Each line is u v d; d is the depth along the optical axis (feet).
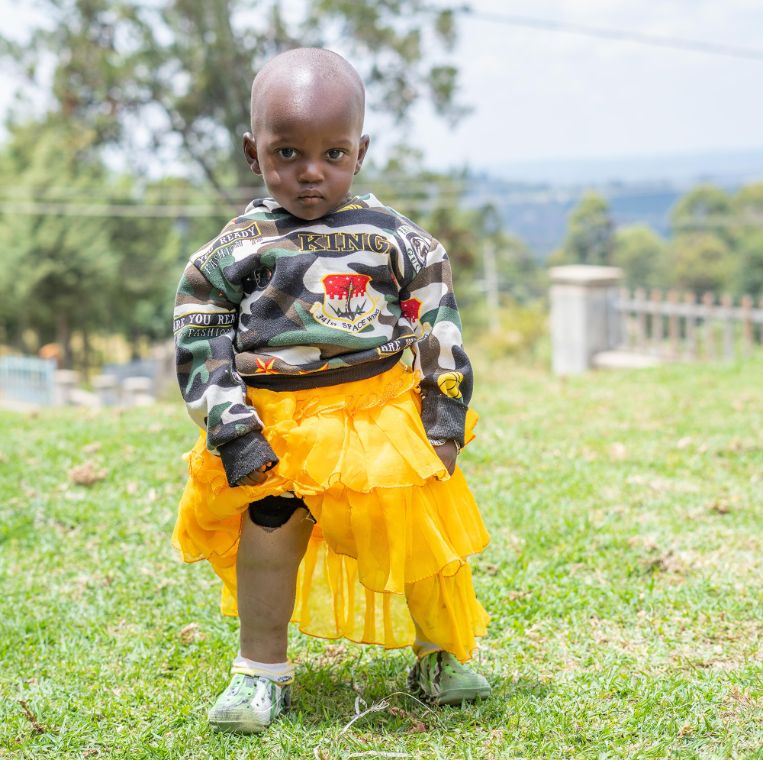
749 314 39.40
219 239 8.36
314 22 76.23
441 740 8.15
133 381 54.44
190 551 8.86
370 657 10.18
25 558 13.60
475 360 81.97
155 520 14.88
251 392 8.23
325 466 7.79
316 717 8.72
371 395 8.18
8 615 11.55
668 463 17.80
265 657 8.47
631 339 43.83
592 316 41.88
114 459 18.26
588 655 10.05
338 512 7.87
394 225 8.49
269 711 8.38
